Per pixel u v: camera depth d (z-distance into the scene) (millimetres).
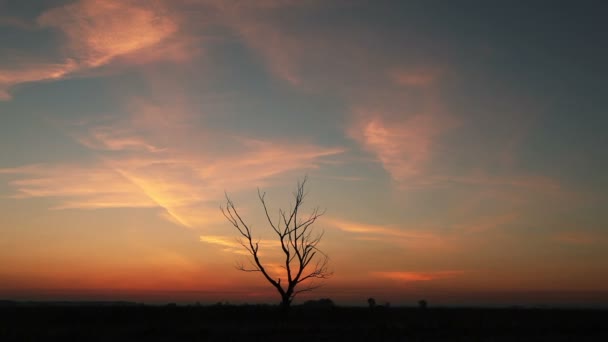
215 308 51875
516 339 35125
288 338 34094
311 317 50469
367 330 38500
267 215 49938
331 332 37094
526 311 62062
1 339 32094
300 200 49969
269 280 47562
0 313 47031
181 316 47531
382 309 57750
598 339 35781
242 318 47656
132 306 52906
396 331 38219
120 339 33219
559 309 65062
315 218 50375
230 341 33000
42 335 33844
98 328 38938
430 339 34812
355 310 54812
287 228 49469
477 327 41250
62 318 44938
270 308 52312
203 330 36656
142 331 36344
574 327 42062
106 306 53250
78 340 32562
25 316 45531
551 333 38781
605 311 61875
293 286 47844
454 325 42688
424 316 54469
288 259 48562
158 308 51406
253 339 33688
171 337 34250
